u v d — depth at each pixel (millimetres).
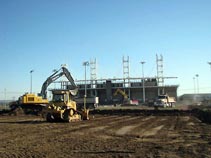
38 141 20422
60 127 30484
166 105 90438
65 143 19578
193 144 19141
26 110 57219
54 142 20000
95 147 18047
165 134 24641
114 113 60625
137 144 19234
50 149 17234
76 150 17016
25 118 46094
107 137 22812
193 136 23219
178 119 43625
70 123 35688
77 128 29500
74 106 38562
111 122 37438
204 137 22516
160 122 37594
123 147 18047
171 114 56688
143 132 26172
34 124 34031
